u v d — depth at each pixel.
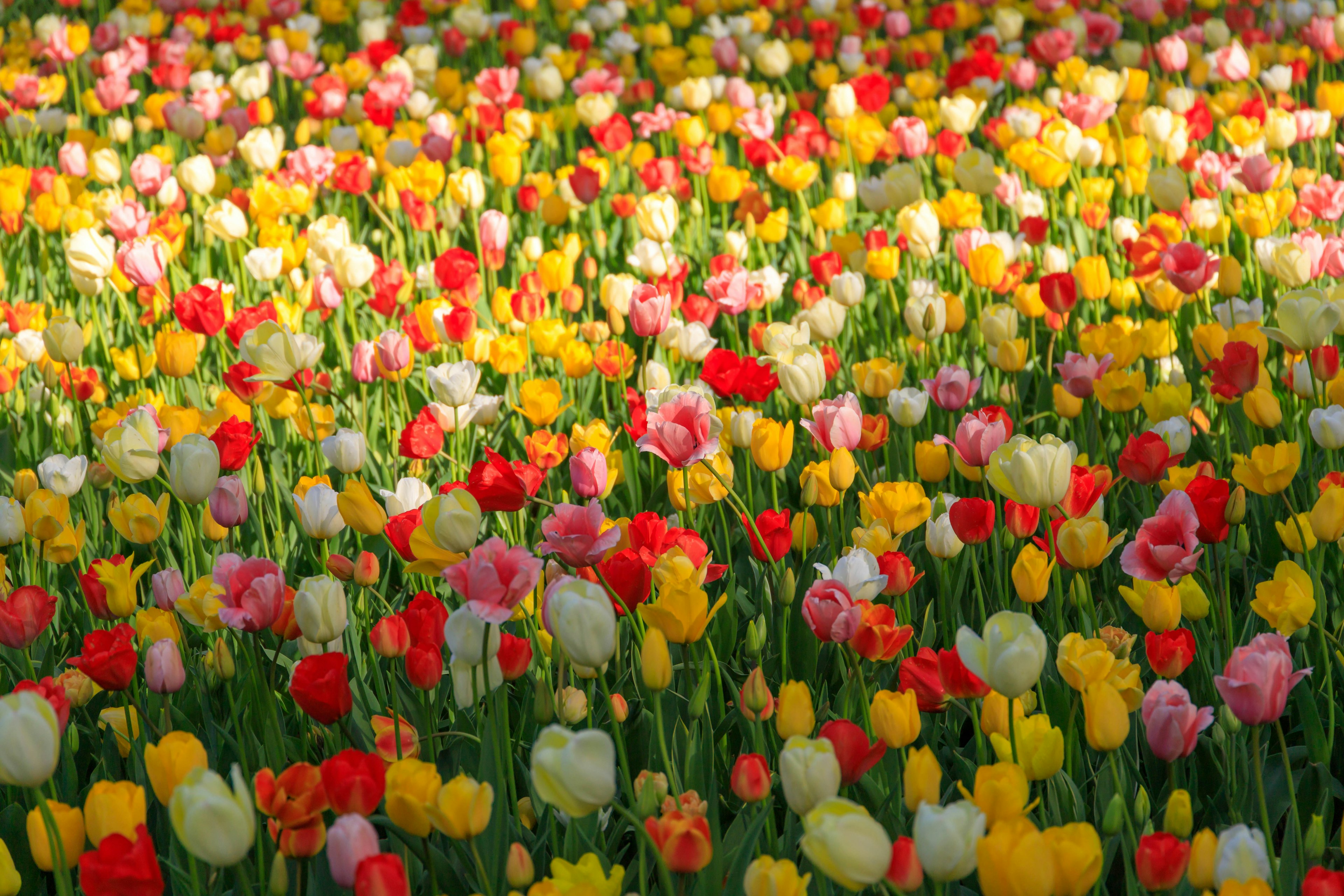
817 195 6.57
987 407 3.20
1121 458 2.72
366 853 1.64
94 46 9.38
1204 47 9.25
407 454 3.16
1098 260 4.26
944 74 9.23
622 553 2.27
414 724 2.49
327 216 4.95
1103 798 2.16
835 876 1.51
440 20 11.38
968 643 1.82
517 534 3.24
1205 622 2.64
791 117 7.00
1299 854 1.98
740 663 2.79
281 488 3.58
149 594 3.38
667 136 7.77
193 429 3.34
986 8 10.17
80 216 5.54
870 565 2.33
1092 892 2.00
